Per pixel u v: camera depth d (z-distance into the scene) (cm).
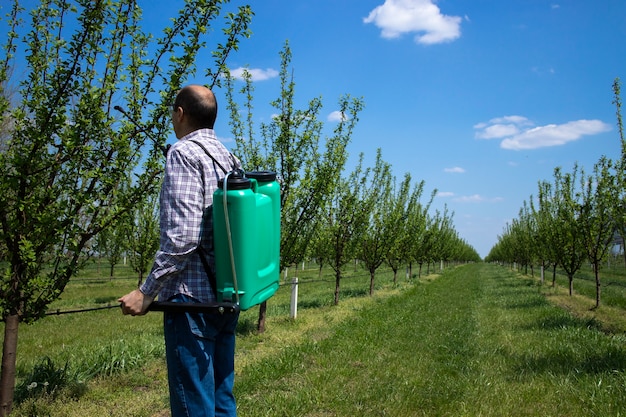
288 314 1145
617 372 550
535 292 1794
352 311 1180
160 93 461
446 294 1758
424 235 2938
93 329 994
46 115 403
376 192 1566
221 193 218
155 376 580
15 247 406
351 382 540
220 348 250
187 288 227
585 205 1292
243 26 549
